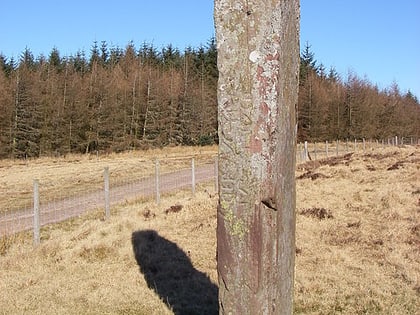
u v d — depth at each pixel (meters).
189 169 30.81
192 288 7.23
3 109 46.84
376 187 15.12
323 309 6.25
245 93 3.75
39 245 9.91
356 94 68.50
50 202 18.06
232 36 3.76
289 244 4.00
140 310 6.40
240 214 3.81
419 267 7.76
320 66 82.50
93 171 30.33
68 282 7.54
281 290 3.90
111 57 80.38
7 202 18.45
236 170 3.81
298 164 26.17
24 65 59.66
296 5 3.94
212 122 62.91
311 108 64.88
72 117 52.47
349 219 11.30
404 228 10.21
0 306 6.50
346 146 49.75
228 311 3.88
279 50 3.69
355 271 7.75
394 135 71.12
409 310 6.14
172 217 12.43
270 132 3.72
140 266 8.34
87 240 9.85
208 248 9.36
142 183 23.08
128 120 58.03
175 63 80.44
